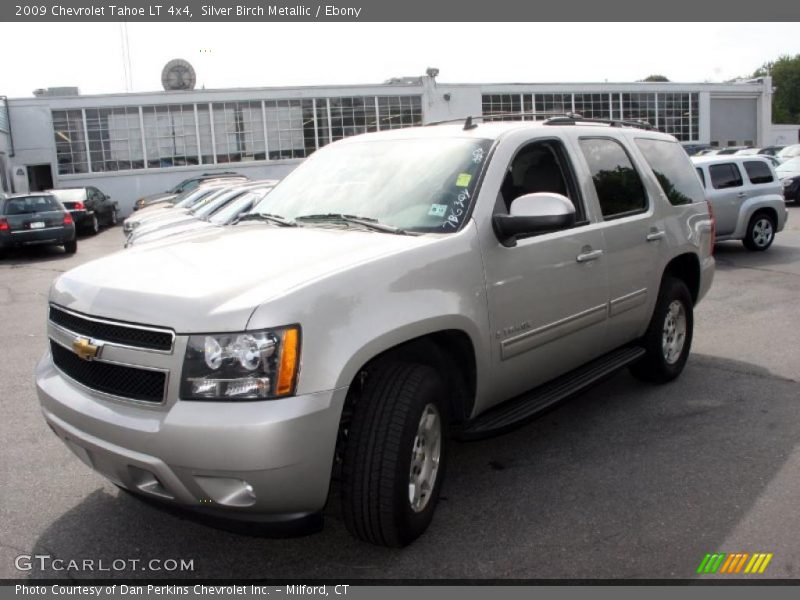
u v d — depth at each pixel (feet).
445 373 11.92
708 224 19.42
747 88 138.00
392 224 12.38
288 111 105.81
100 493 13.16
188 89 103.91
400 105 109.29
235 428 8.79
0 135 93.61
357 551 11.08
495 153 12.97
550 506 12.27
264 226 13.38
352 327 9.70
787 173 72.90
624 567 10.44
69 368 10.61
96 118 100.99
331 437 9.39
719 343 22.72
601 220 14.98
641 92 127.44
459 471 13.76
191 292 9.55
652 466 13.76
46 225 54.80
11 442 15.71
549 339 13.46
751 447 14.55
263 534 9.45
